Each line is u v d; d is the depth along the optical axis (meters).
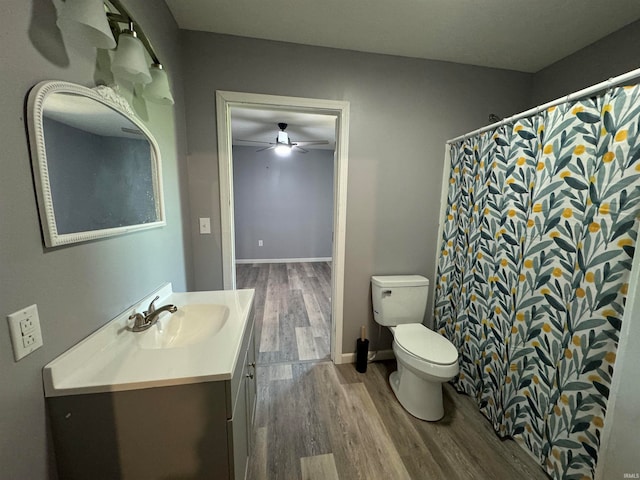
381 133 2.00
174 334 1.25
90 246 0.89
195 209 1.85
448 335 2.10
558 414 1.25
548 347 1.30
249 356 1.33
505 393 1.52
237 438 0.95
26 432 0.67
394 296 2.03
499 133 1.53
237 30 1.68
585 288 1.13
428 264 2.24
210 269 1.93
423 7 1.46
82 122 0.83
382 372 2.10
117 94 1.01
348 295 2.16
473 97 2.08
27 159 0.65
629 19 1.55
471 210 1.80
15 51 0.62
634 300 0.96
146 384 0.79
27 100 0.65
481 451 1.44
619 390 1.01
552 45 1.80
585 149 1.12
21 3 0.63
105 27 0.76
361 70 1.90
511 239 1.47
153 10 1.31
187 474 0.86
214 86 1.75
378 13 1.51
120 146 1.05
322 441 1.49
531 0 1.40
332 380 2.00
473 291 1.78
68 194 0.78
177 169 1.63
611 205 1.04
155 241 1.35
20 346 0.64
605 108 1.04
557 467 1.26
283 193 5.50
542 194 1.29
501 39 1.74
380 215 2.10
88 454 0.80
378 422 1.62
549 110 1.24
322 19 1.57
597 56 1.75
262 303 3.48
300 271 4.99
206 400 0.83
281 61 1.79
